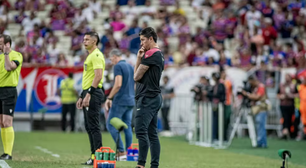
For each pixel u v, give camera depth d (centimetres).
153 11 8981
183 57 7644
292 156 4334
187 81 6650
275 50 7938
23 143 4847
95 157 2625
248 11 8869
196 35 8250
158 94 2530
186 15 9150
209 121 5381
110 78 6406
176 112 6500
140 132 2503
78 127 6669
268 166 3431
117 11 8994
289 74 6291
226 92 5550
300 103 6081
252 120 5238
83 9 9181
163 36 8269
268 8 9012
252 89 5262
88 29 8506
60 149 4322
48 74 6581
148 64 2489
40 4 9562
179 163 3419
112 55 3478
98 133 2881
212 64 7012
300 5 9206
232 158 3988
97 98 2883
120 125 3055
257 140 5166
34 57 7756
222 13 8912
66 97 6525
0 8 9406
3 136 3109
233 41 8369
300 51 7800
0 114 3127
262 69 6600
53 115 6600
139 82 2542
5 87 3053
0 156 3156
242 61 7525
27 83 6550
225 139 5497
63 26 8862
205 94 5638
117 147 3089
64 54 7800
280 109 6194
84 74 2948
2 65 3044
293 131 6244
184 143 5456
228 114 5506
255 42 8075
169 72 6662
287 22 8925
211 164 3434
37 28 8612
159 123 6544
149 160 3428
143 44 2542
